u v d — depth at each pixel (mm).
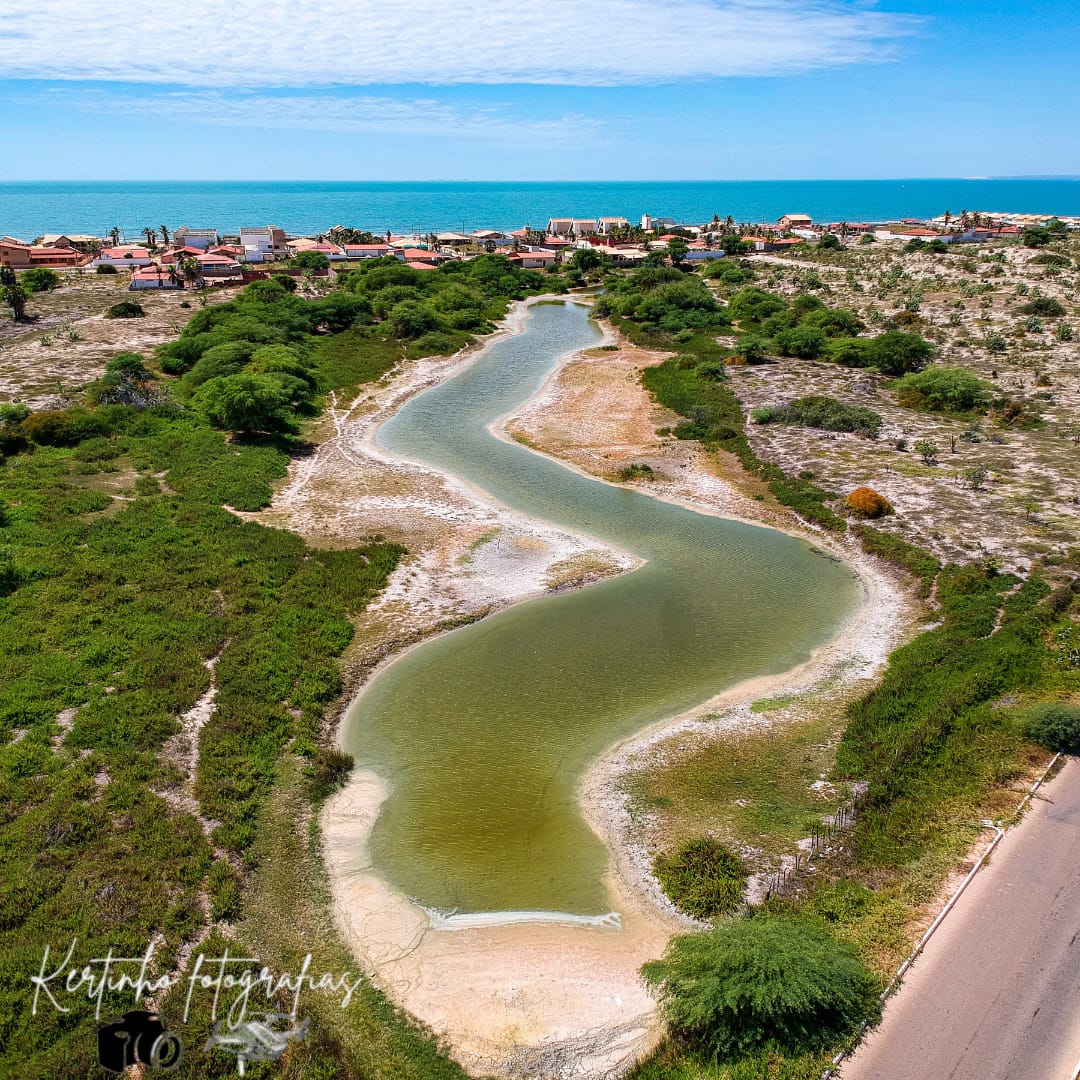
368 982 17359
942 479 44438
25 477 41844
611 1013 16688
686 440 53625
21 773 22047
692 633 31297
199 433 50469
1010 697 26062
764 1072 14875
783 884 19359
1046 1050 14922
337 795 22891
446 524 40531
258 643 28859
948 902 18266
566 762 24297
